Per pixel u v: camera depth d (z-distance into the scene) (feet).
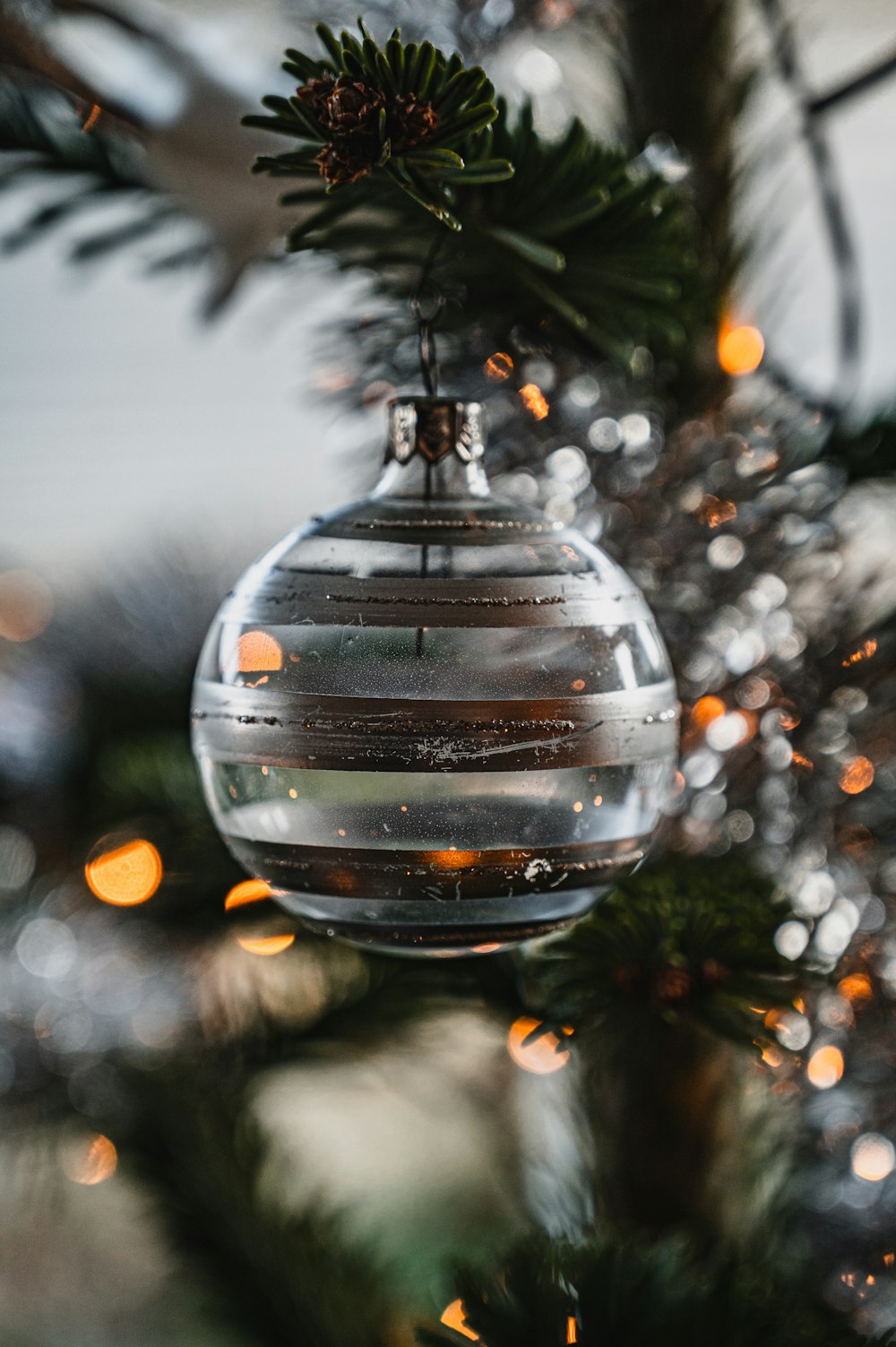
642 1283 1.05
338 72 0.97
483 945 0.95
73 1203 1.78
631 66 1.28
